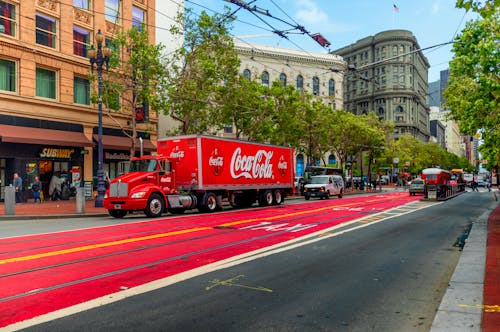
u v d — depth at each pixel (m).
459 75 17.11
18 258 8.21
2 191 24.28
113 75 26.25
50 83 26.33
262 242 10.34
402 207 23.55
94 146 27.17
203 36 25.98
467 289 5.90
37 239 10.72
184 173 19.38
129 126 31.08
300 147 42.50
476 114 15.45
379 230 13.17
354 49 105.56
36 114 24.75
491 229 12.97
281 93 34.38
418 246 10.27
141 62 24.28
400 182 78.00
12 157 23.97
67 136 26.09
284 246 9.82
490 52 11.09
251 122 32.91
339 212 19.66
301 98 38.97
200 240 10.57
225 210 20.98
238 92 28.81
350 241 10.84
